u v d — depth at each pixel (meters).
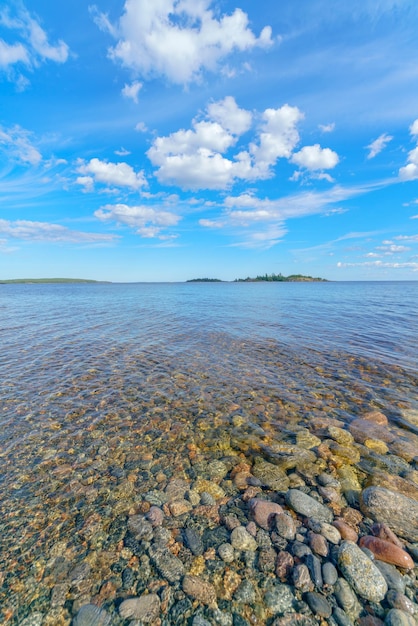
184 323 24.86
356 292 74.94
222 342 17.66
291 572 3.78
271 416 8.44
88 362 13.77
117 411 8.81
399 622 3.15
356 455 6.46
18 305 42.19
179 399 9.65
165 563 3.99
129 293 79.88
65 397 9.80
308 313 30.84
